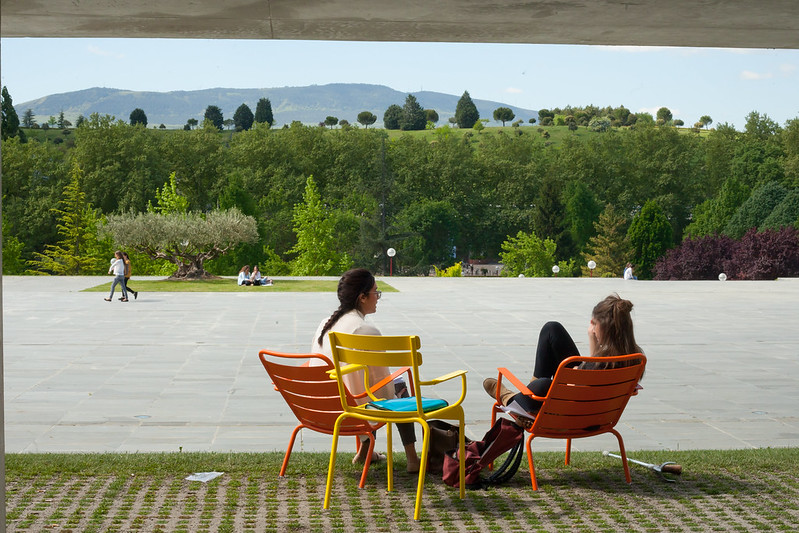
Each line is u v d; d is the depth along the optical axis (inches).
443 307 831.7
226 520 171.6
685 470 212.8
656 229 2859.3
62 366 409.4
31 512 174.4
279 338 543.8
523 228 3326.8
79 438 251.1
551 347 204.7
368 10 192.5
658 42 228.4
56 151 3159.5
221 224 1403.8
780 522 171.2
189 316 714.8
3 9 188.9
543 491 194.9
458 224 3262.8
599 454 230.1
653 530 166.1
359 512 178.5
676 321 689.0
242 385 353.7
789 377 385.7
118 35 214.5
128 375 380.8
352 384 201.6
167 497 187.3
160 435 256.4
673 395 335.6
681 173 3405.5
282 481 201.8
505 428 198.2
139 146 3144.7
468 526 169.0
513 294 1057.5
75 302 883.4
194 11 192.5
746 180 3206.2
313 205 2664.9
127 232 1364.4
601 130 5369.1
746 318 719.1
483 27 210.5
